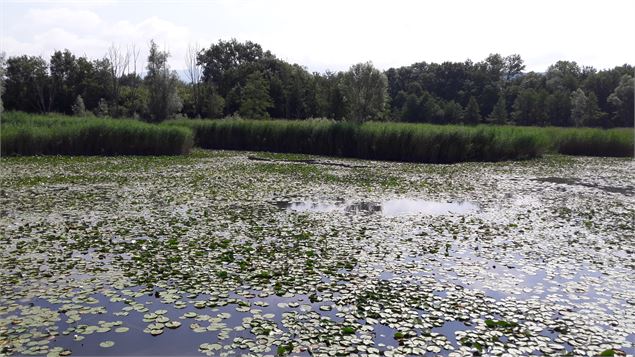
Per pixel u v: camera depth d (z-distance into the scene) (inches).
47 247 323.3
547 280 279.0
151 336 204.8
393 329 212.2
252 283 263.6
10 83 2054.6
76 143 1023.6
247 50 2861.7
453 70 2923.2
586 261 315.9
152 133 1058.7
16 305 231.6
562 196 573.9
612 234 389.1
